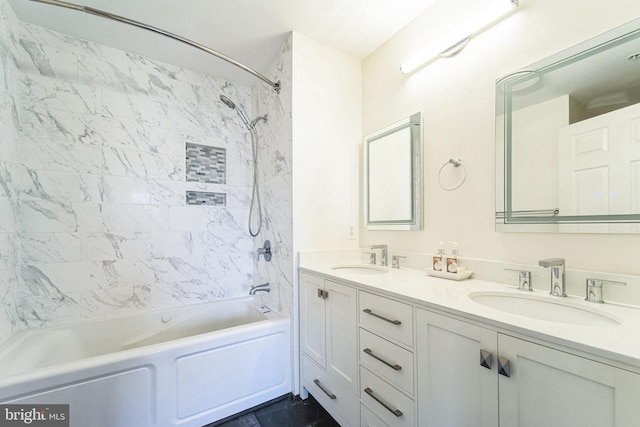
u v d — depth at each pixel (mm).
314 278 1667
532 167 1161
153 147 2082
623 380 577
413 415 1039
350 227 2078
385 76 1938
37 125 1702
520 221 1194
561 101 1079
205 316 2152
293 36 1827
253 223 2441
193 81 2262
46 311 1713
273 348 1756
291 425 1538
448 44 1451
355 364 1336
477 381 839
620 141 938
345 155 2064
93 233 1861
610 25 968
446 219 1516
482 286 1206
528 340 725
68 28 1744
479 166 1356
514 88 1222
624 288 909
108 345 1812
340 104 2047
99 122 1892
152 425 1368
